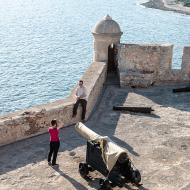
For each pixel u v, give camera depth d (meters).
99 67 18.64
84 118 14.50
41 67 70.69
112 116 15.30
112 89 18.55
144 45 18.75
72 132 13.67
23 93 56.81
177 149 12.59
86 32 107.25
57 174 10.86
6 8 173.12
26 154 11.96
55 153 11.23
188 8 144.62
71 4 181.00
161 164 11.57
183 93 18.09
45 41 95.25
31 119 12.90
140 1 177.62
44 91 57.69
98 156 10.27
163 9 144.75
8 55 80.38
